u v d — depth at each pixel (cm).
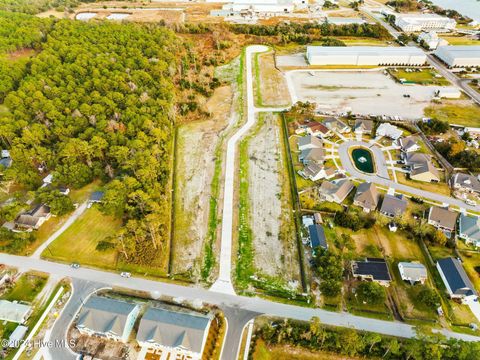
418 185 10069
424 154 10962
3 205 9300
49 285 7456
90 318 6469
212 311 6981
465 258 7969
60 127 11031
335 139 11981
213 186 10131
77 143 9962
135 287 7444
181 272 7800
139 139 10550
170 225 8931
